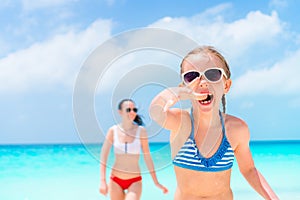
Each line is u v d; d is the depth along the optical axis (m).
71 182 10.28
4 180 11.41
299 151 25.38
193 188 3.10
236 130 3.19
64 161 15.35
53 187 9.64
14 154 22.95
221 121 3.06
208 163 3.01
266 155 21.41
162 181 8.51
